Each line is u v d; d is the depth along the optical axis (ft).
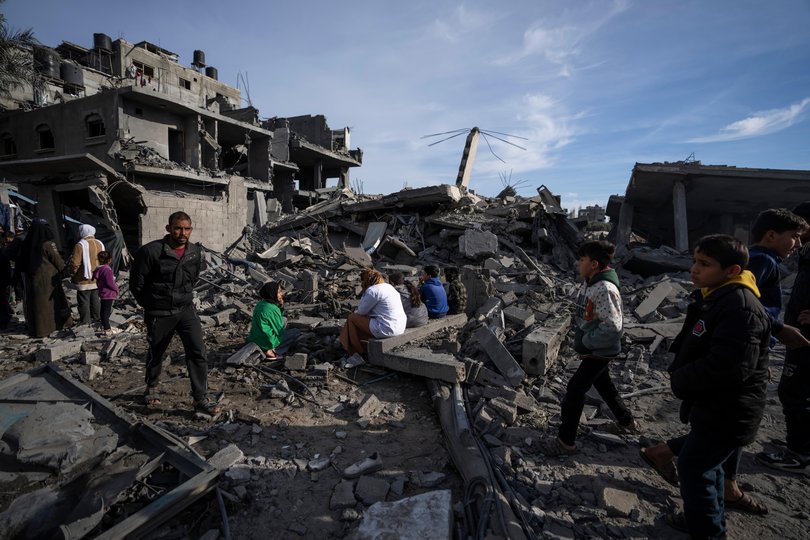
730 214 61.16
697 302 7.34
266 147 81.87
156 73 93.30
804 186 44.96
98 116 56.85
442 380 14.58
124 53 87.51
